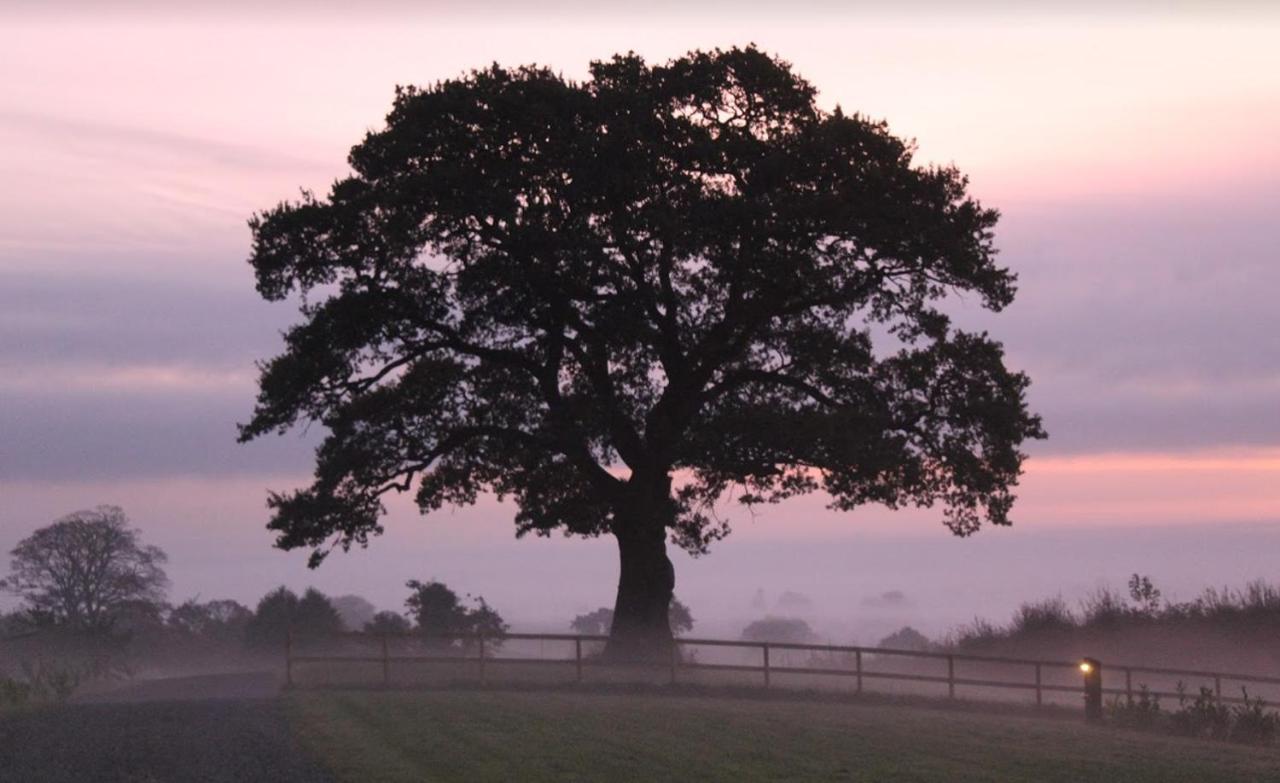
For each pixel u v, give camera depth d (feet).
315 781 48.47
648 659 112.57
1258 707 82.02
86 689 110.11
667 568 120.37
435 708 76.23
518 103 111.24
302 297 120.57
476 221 115.44
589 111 113.39
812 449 113.29
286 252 116.88
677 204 113.09
